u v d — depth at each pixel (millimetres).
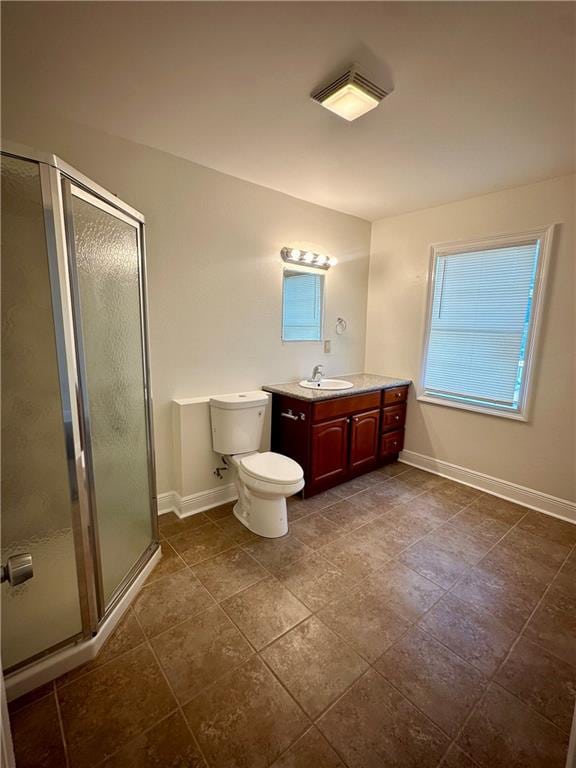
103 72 1475
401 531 2381
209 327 2578
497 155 2135
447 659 1469
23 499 1330
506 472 2852
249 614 1679
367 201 2979
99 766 1098
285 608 1718
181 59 1396
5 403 1267
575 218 2365
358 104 1575
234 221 2582
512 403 2791
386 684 1361
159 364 2387
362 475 3246
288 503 2734
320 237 3143
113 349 1675
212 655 1469
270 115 1777
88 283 1466
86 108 1740
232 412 2471
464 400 3070
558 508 2596
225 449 2525
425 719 1242
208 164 2346
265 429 2832
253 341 2840
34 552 1362
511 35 1237
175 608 1709
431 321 3234
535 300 2562
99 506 1563
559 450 2570
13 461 1296
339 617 1670
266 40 1288
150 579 1901
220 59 1393
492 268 2799
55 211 1225
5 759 714
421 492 2936
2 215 1203
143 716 1235
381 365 3648
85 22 1207
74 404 1343
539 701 1307
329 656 1473
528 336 2639
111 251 1628
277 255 2875
